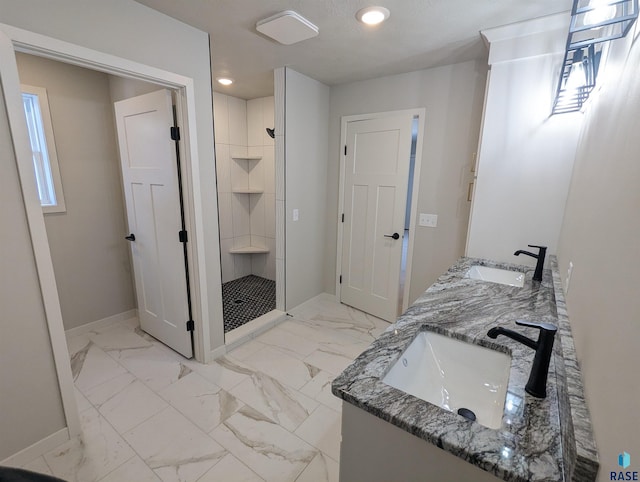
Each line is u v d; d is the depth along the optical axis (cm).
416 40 214
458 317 139
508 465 67
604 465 53
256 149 405
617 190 75
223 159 387
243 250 416
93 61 156
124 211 298
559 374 90
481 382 119
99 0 154
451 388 122
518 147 205
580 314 93
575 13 89
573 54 130
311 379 227
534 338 120
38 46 137
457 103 261
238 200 416
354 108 316
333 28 198
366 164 316
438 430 76
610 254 72
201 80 208
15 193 138
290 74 276
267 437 176
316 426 184
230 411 194
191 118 204
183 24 192
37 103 239
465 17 183
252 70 279
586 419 65
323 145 335
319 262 361
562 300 129
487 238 224
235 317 317
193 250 225
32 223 143
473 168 261
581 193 135
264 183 409
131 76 176
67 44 146
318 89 313
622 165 75
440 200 282
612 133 93
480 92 250
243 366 241
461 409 110
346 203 339
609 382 58
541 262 186
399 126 290
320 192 343
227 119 382
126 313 311
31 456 158
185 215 222
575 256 121
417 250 302
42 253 148
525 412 83
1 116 131
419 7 172
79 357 248
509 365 113
